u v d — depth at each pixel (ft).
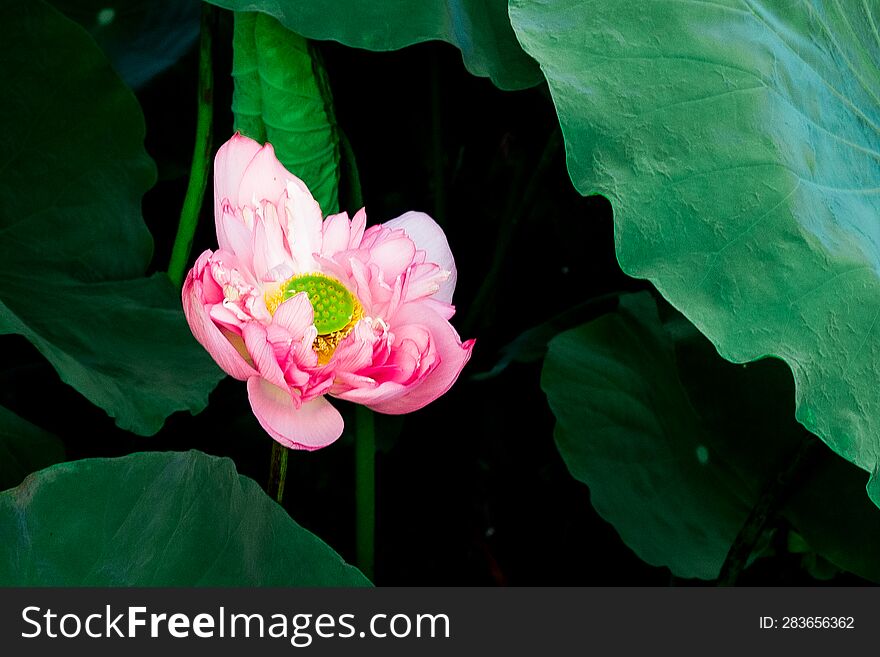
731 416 5.72
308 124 5.23
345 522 6.11
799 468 5.38
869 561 5.52
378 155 6.83
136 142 5.59
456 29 5.08
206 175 5.53
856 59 5.18
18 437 5.13
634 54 4.74
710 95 4.73
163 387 5.22
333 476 6.11
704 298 4.58
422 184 7.09
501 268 6.29
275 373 4.34
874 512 5.48
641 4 4.79
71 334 5.28
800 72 4.94
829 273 4.67
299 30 4.96
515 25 4.73
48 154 5.49
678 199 4.63
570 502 6.76
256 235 4.52
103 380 5.11
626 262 4.58
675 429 5.87
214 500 4.62
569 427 5.82
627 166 4.64
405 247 4.59
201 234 6.35
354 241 4.66
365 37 4.99
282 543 4.66
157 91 6.15
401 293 4.47
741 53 4.81
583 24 4.75
